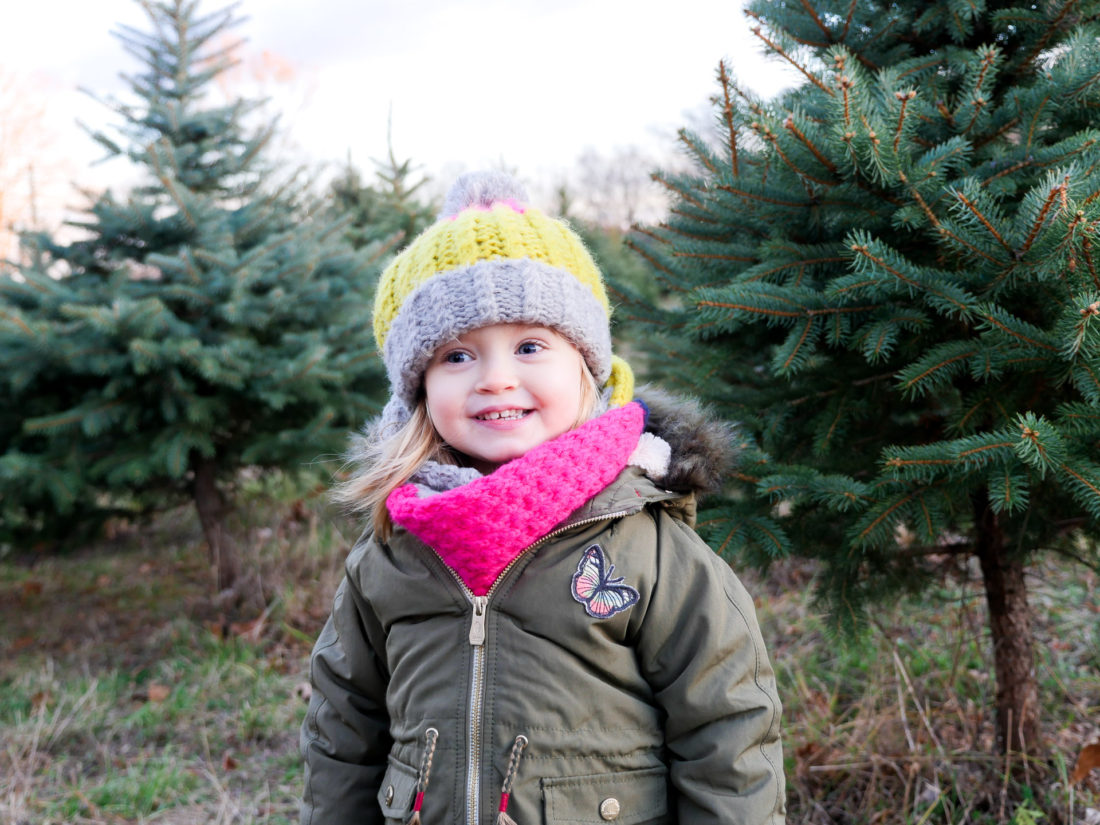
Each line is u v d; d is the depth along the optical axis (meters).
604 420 1.46
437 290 1.46
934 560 2.74
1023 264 1.80
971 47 2.28
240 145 4.58
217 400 3.94
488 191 1.66
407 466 1.57
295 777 3.03
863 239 1.99
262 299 3.99
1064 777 2.35
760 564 2.38
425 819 1.39
